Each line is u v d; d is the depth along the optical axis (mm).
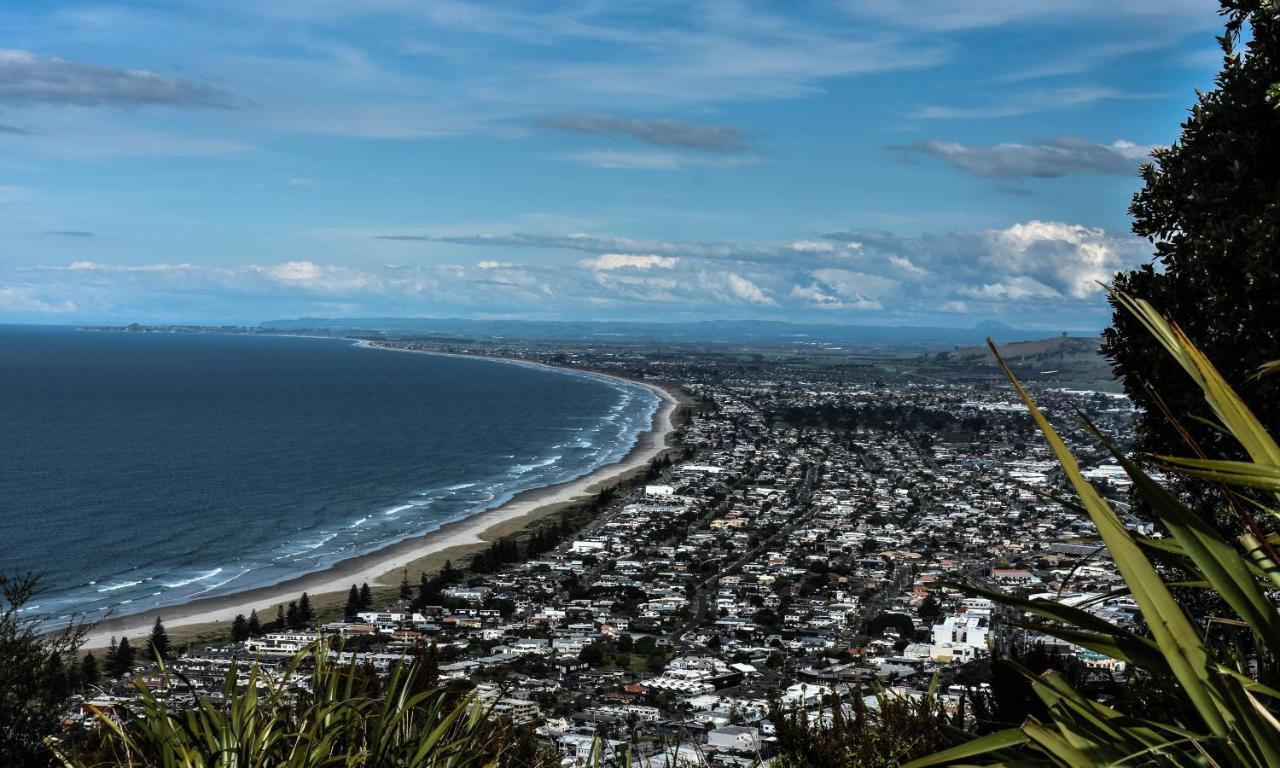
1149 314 2586
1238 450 8000
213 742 4352
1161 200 9438
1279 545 2434
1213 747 2314
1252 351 7996
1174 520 2215
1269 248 7828
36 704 7293
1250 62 8977
